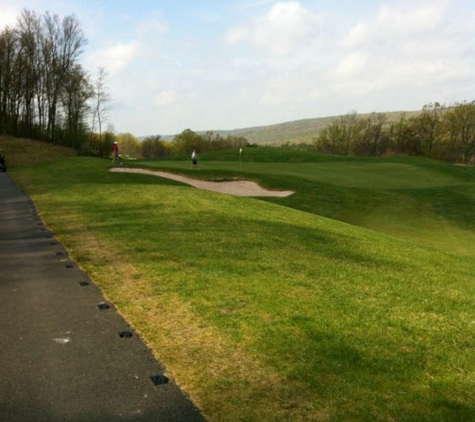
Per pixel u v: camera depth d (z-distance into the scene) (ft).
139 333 15.83
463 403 11.78
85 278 22.50
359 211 74.95
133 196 55.31
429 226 66.80
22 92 205.67
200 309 18.04
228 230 35.83
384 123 302.04
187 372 13.05
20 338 15.48
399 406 11.46
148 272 23.24
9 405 11.38
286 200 78.95
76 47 207.72
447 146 276.21
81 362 13.70
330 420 10.73
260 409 11.16
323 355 14.26
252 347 14.69
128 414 10.98
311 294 20.56
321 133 320.70
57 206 49.44
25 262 25.91
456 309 20.02
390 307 19.56
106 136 232.73
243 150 194.59
